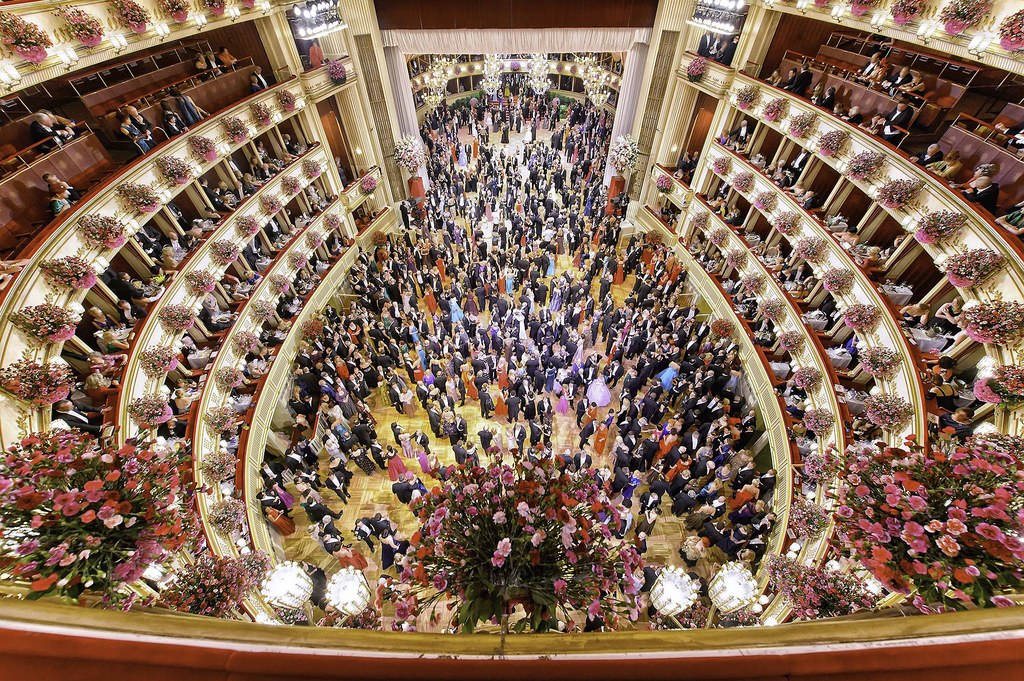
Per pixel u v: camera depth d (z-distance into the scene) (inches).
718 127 570.3
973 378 303.0
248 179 469.7
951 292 320.8
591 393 459.8
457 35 645.9
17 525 114.0
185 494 140.9
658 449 434.6
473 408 521.0
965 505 106.1
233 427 354.3
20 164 279.4
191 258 373.4
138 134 342.6
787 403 413.1
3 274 233.8
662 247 690.8
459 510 131.7
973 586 96.6
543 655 54.4
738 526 362.3
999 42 258.7
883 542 111.1
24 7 243.3
